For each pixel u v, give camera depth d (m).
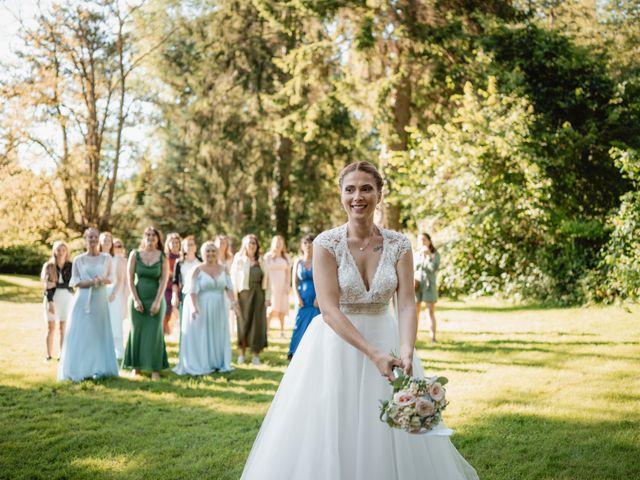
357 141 21.78
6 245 23.95
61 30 24.50
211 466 4.14
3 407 5.82
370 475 2.56
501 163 14.34
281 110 22.58
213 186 25.97
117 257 9.20
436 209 15.37
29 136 23.44
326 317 2.69
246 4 23.08
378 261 2.81
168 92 28.61
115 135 30.72
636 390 5.88
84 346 7.18
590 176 14.63
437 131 14.94
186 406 5.89
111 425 5.21
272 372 7.63
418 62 15.32
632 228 11.13
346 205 2.81
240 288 8.26
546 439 4.54
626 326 9.84
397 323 2.96
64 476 3.99
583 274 12.97
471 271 15.34
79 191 26.83
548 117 14.63
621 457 4.14
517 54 15.47
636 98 14.83
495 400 5.66
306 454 2.63
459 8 15.98
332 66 16.83
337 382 2.71
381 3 14.65
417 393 2.35
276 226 25.02
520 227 14.76
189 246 9.68
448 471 2.81
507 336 9.56
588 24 23.89
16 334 10.60
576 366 7.08
